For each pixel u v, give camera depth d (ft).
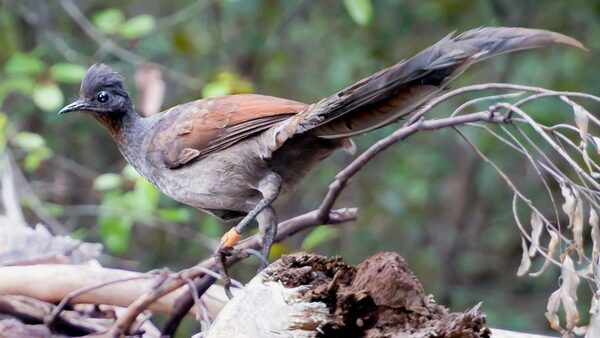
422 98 20.71
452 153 57.26
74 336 24.14
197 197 26.71
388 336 17.12
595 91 52.24
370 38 54.44
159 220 44.04
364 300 17.46
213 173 26.07
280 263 18.58
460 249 58.44
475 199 57.00
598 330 19.43
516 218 21.40
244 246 26.07
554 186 53.98
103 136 56.08
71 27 56.95
